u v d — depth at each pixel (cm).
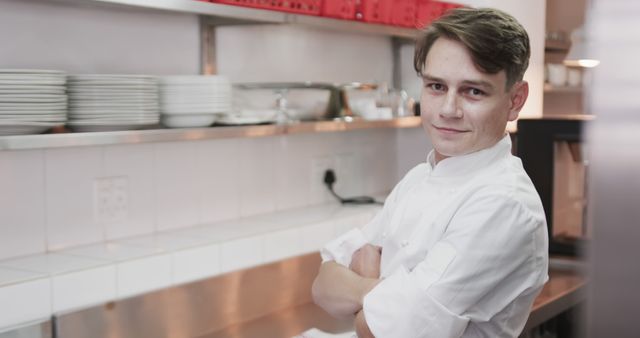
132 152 220
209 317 214
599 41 19
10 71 154
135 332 192
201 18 237
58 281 175
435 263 114
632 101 19
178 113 196
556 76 384
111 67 210
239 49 253
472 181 118
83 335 179
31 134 160
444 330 111
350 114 264
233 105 248
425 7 271
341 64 300
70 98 175
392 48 330
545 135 252
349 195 311
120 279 190
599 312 20
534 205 114
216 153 248
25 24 187
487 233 112
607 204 19
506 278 114
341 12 232
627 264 19
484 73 107
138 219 223
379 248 139
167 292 201
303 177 287
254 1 200
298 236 246
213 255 216
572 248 255
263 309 232
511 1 326
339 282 134
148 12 220
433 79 112
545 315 213
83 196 206
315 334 171
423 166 142
